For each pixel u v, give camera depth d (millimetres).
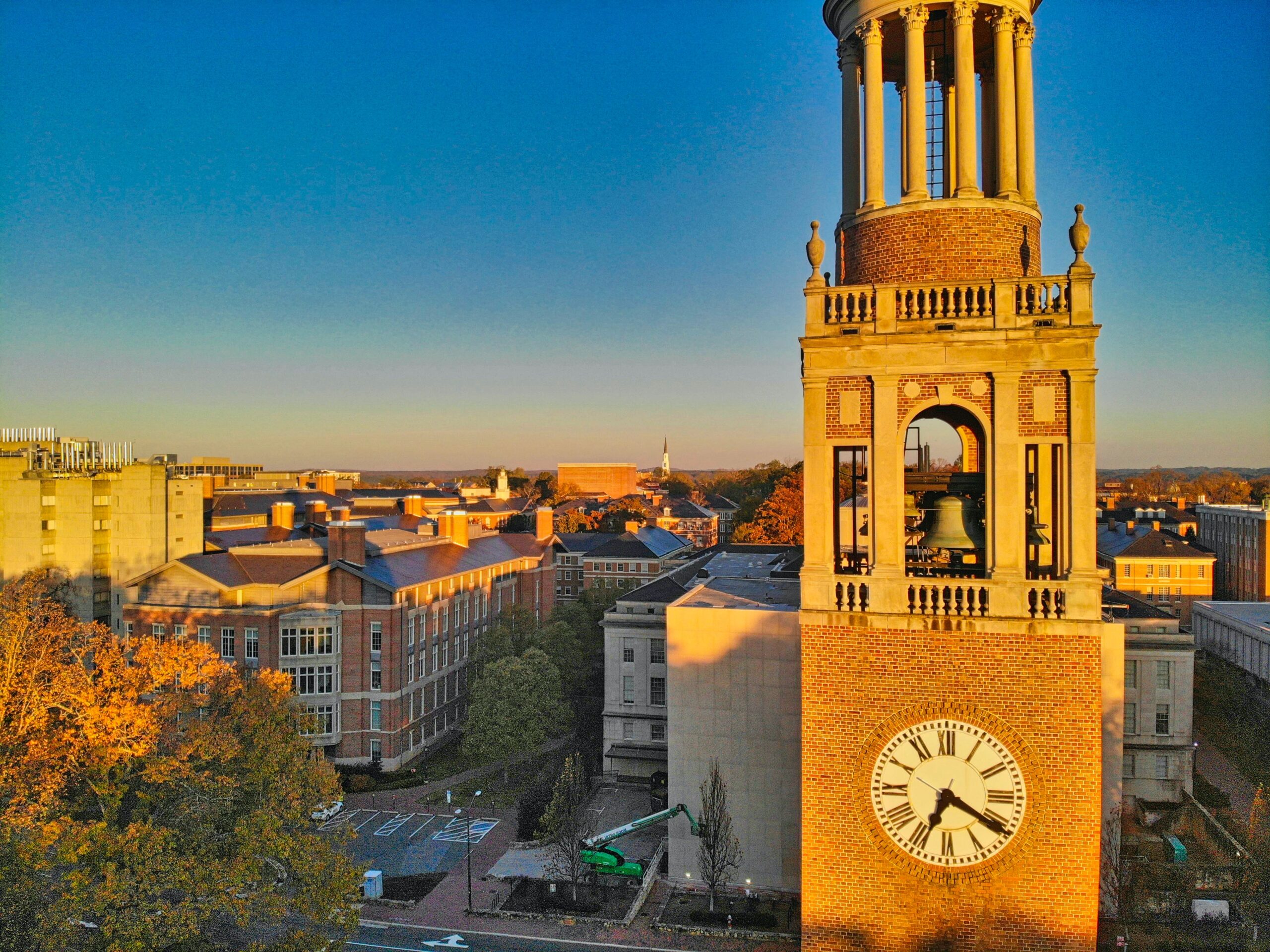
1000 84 26500
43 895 33688
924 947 25281
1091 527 24125
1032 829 24516
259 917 38031
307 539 107250
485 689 79312
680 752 53344
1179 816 64000
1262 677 92625
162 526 110875
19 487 107188
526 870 60375
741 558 88062
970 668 24875
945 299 25422
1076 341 24031
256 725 43469
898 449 25312
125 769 38906
